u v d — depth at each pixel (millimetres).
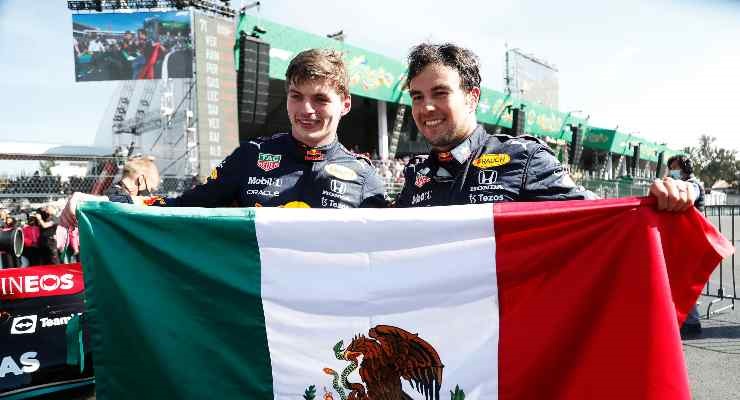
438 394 1627
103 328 1578
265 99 11336
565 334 1600
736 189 45594
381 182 2365
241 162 2305
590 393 1542
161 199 2365
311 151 2201
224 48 10641
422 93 1940
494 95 19547
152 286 1597
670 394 1440
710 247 1601
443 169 2029
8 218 7000
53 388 2729
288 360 1626
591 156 32625
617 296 1560
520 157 1856
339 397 1628
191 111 10461
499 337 1631
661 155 38094
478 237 1645
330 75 2129
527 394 1610
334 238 1651
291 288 1639
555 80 25547
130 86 12391
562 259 1632
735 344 4195
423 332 1644
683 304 1646
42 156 9172
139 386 1572
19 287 2746
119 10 10242
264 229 1640
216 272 1617
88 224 1607
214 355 1604
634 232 1578
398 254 1654
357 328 1646
